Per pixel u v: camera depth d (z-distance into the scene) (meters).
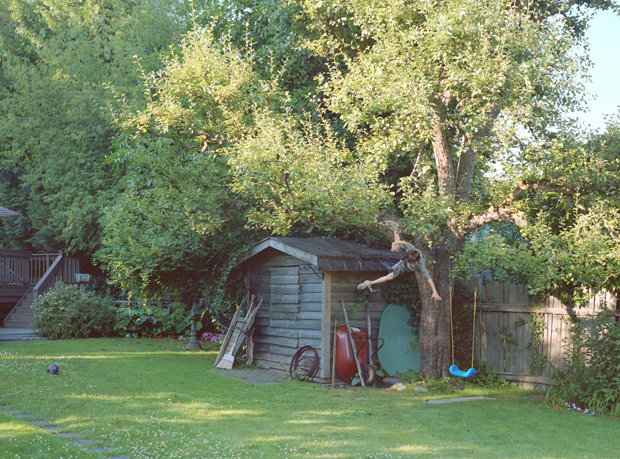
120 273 15.93
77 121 26.11
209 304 16.95
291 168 10.36
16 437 6.55
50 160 26.05
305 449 6.54
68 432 7.01
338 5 12.24
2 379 10.62
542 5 13.84
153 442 6.64
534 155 10.74
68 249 26.23
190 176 13.59
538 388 11.83
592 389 9.80
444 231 12.07
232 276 15.48
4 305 25.73
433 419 8.57
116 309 22.19
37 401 8.71
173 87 12.22
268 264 14.46
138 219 15.05
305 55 15.31
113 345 18.38
